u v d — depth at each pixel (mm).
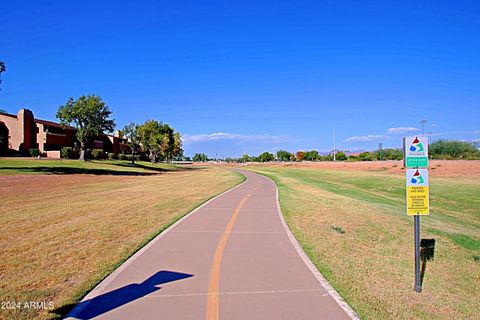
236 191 23453
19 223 10648
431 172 39781
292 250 8195
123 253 7613
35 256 7289
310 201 17406
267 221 11883
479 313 5602
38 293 5422
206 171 65062
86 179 30578
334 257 7832
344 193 24438
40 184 24000
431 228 11703
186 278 6203
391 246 9320
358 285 6172
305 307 5082
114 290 5621
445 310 5578
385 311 5238
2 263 6824
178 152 116188
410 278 7016
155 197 18266
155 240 8938
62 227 10125
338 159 117938
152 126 87375
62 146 63812
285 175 51625
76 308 4953
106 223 10805
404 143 6488
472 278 7449
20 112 56594
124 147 88312
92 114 52844
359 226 11266
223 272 6543
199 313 4828
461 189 27516
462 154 68188
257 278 6254
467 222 16500
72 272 6383
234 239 9188
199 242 8812
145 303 5141
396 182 35469
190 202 16500
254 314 4820
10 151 54625
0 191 19250
